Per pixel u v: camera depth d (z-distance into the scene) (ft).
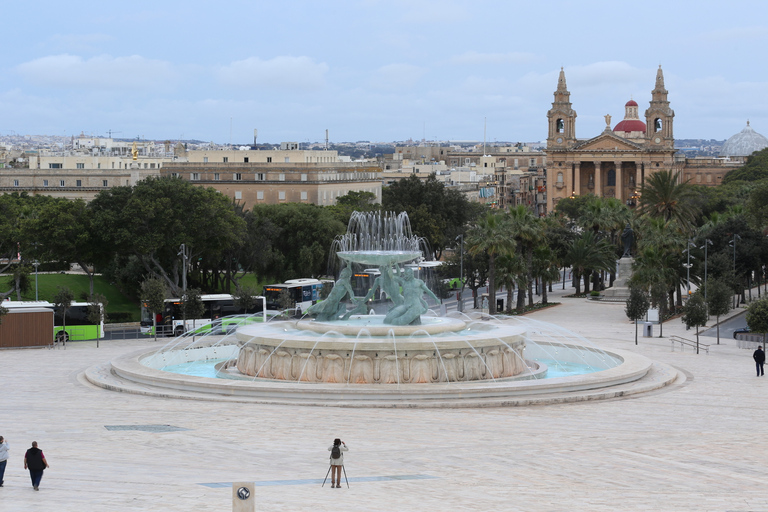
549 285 417.90
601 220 423.23
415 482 89.35
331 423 124.98
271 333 167.22
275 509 76.79
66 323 264.93
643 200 406.41
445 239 545.85
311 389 144.87
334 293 175.73
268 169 638.12
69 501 78.64
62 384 164.04
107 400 145.28
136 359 182.91
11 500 79.36
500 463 99.40
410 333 162.91
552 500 81.46
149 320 273.33
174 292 350.64
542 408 139.74
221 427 121.08
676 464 98.84
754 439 114.32
